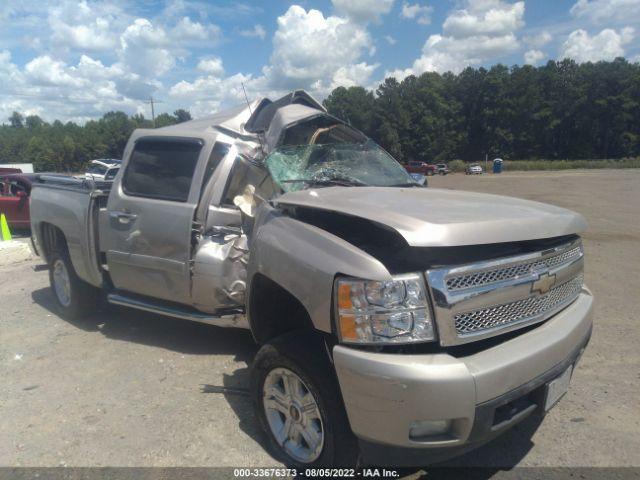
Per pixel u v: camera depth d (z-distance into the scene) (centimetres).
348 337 261
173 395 414
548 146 10362
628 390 407
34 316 627
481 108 10769
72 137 10475
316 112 471
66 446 347
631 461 320
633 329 533
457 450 255
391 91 10550
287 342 300
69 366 475
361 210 300
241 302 435
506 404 266
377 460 266
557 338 282
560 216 318
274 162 428
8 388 435
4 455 339
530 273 285
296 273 296
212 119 512
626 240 1062
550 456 326
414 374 240
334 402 276
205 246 438
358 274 261
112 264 505
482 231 272
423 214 292
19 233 1297
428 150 10512
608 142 9962
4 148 11000
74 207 543
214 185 448
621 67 9738
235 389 421
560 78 10481
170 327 571
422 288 257
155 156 485
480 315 266
